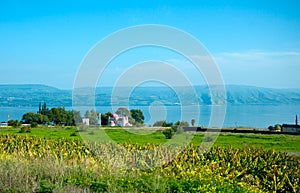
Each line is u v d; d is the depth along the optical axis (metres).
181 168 10.25
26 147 14.61
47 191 7.77
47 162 10.06
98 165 10.44
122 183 8.20
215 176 9.48
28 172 8.84
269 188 9.94
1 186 7.94
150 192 7.87
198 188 8.00
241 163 11.44
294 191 9.64
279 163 11.48
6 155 12.27
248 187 9.42
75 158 11.59
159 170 10.45
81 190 7.73
